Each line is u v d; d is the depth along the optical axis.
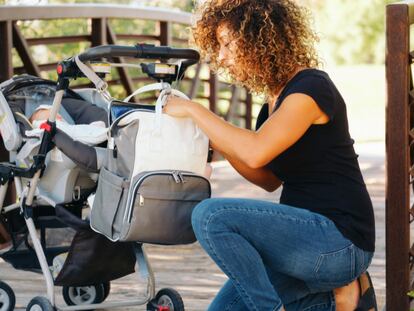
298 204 2.68
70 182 3.12
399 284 2.90
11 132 3.13
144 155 2.74
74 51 8.02
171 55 2.79
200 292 3.78
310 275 2.64
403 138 2.84
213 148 2.93
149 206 2.74
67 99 3.58
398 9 2.80
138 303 3.21
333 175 2.65
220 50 2.71
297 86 2.58
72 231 3.41
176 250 4.61
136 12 6.42
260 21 2.62
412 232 4.87
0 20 4.84
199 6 2.77
